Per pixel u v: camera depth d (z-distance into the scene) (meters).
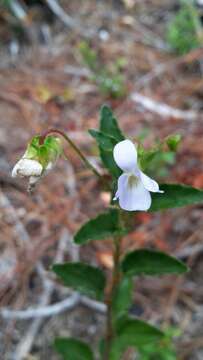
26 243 0.22
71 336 0.20
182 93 0.29
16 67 0.30
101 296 0.16
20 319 0.20
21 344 0.20
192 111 0.28
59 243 0.22
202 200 0.13
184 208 0.23
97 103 0.28
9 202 0.24
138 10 0.33
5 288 0.21
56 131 0.13
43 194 0.24
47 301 0.21
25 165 0.13
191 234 0.23
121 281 0.16
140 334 0.17
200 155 0.25
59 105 0.28
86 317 0.21
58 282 0.21
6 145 0.26
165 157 0.23
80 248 0.22
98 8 0.33
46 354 0.20
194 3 0.32
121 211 0.14
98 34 0.32
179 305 0.21
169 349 0.19
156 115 0.27
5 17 0.31
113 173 0.14
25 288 0.21
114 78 0.28
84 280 0.16
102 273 0.16
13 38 0.31
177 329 0.20
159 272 0.15
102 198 0.24
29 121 0.27
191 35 0.30
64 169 0.25
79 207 0.23
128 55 0.31
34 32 0.31
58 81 0.29
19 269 0.21
